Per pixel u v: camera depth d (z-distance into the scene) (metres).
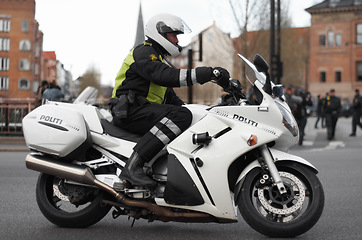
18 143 18.08
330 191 8.07
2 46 55.62
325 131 25.84
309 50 69.62
